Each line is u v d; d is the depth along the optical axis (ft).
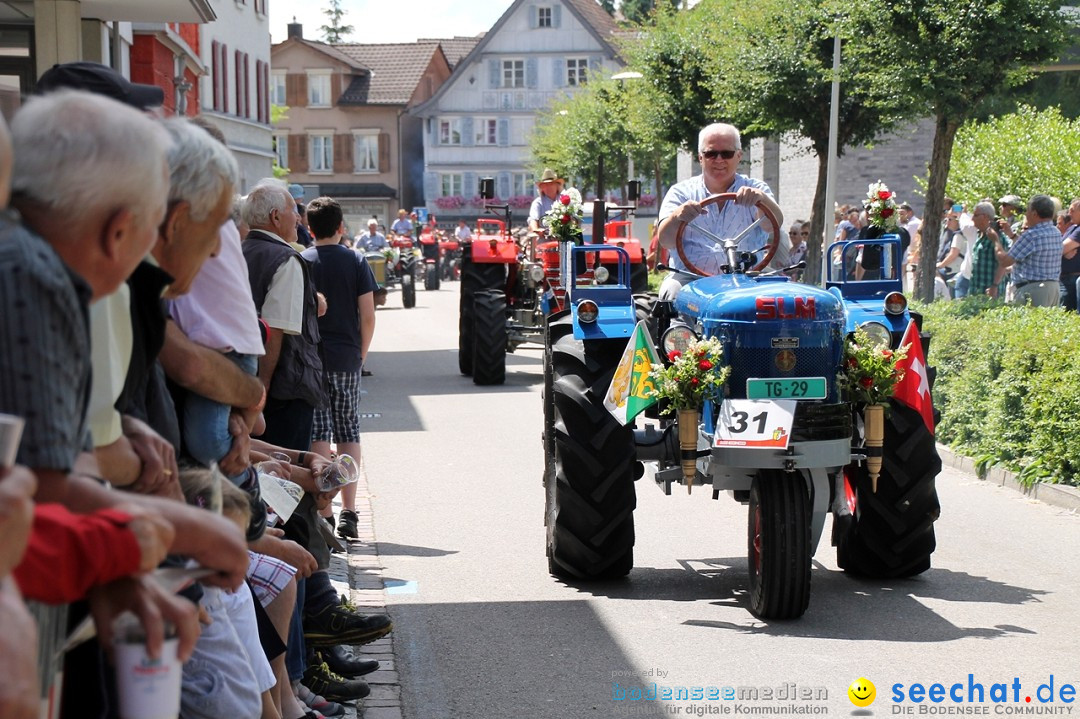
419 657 17.89
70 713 8.56
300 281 18.03
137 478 9.64
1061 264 45.27
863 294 22.21
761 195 21.53
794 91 64.18
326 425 23.97
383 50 255.70
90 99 7.81
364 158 246.47
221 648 11.76
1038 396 28.91
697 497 29.14
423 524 26.43
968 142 73.15
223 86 120.57
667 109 84.84
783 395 18.83
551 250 48.26
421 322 86.17
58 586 6.95
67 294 7.29
